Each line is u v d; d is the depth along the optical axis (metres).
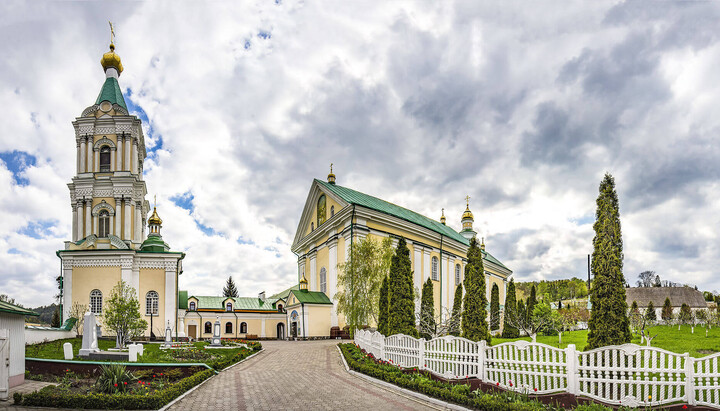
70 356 20.67
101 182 49.59
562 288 137.25
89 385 14.77
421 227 53.59
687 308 55.25
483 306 22.19
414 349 17.03
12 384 14.45
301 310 44.84
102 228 49.50
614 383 10.49
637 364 10.43
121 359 20.61
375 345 22.25
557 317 43.47
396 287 23.61
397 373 15.71
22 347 15.25
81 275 45.16
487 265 72.00
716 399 9.85
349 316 33.09
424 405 12.23
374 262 33.72
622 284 13.19
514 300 46.31
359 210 45.41
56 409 11.81
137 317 30.61
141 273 46.59
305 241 57.41
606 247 13.46
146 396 12.17
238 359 23.92
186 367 17.88
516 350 12.23
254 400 13.16
